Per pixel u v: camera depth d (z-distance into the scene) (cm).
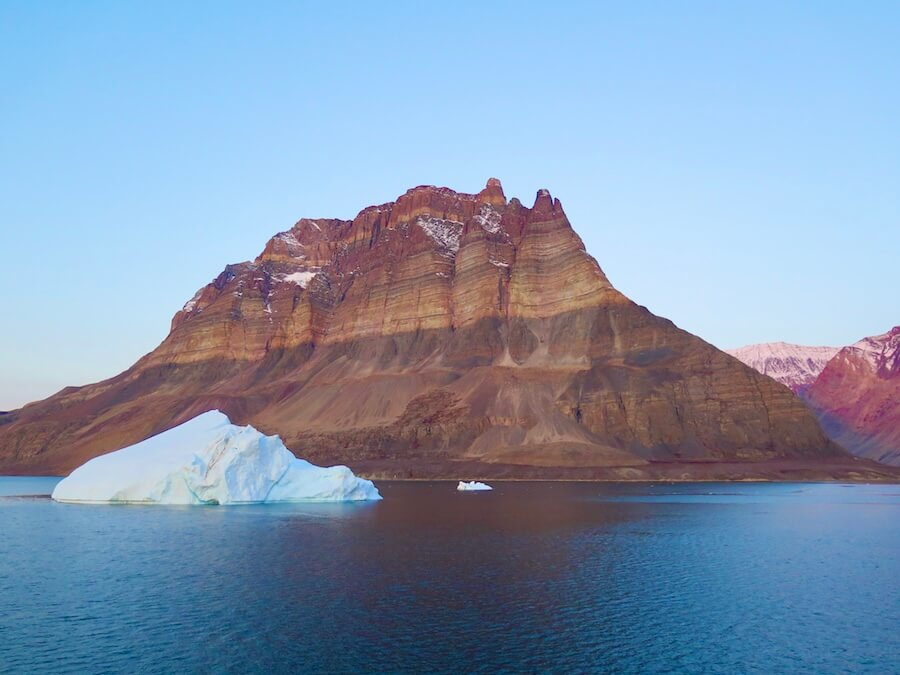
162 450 10375
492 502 10794
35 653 3444
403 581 4875
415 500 11181
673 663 3362
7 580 4922
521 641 3628
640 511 9556
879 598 4584
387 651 3472
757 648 3588
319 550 6066
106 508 9606
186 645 3556
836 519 8956
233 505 10025
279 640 3628
